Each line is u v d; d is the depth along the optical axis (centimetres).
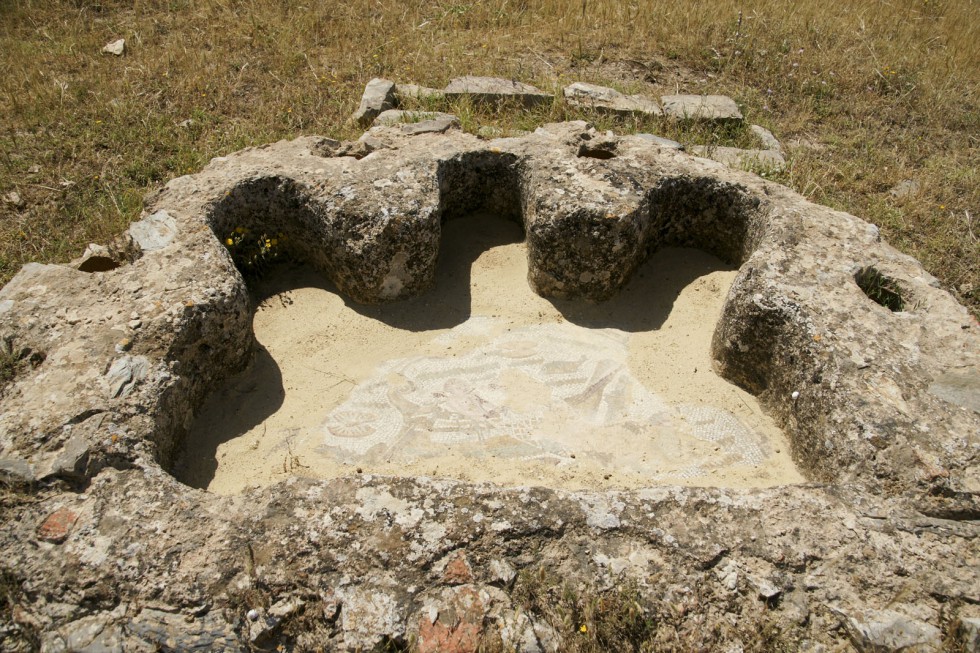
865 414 280
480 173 424
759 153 519
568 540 240
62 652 221
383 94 546
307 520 241
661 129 542
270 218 398
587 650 222
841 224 371
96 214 442
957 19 716
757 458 312
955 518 253
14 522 245
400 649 221
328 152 436
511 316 387
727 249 407
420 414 332
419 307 390
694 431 325
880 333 307
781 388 324
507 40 657
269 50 618
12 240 424
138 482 256
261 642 222
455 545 236
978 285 423
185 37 636
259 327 375
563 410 335
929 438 270
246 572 230
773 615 229
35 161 484
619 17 687
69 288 332
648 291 399
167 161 491
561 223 372
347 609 224
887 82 617
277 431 322
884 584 234
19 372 304
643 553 238
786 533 243
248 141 507
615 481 297
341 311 387
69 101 541
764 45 655
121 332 306
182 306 316
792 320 316
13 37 629
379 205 372
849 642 226
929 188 497
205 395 331
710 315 382
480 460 309
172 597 226
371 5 700
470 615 224
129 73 578
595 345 370
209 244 350
